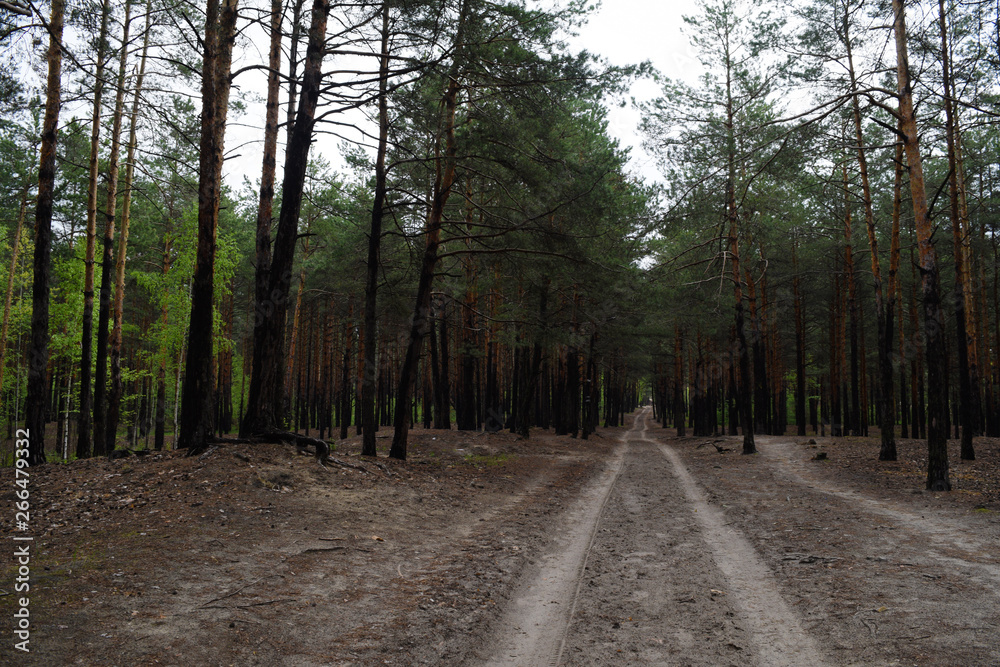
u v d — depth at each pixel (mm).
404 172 16969
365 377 15414
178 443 10977
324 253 24547
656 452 26781
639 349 36375
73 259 22766
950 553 6965
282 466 10328
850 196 21562
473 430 27844
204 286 10867
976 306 26359
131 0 12820
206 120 10805
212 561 6059
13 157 18141
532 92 13250
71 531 6977
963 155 19547
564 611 5777
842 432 31203
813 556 7242
